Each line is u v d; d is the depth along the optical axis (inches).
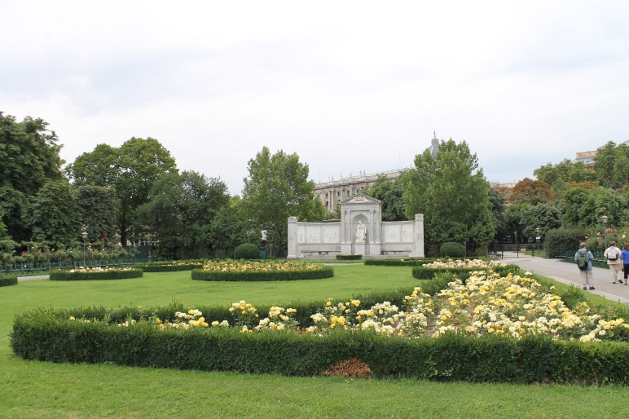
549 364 367.6
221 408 323.3
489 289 621.9
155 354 421.7
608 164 3863.2
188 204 2546.8
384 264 1663.4
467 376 376.5
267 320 466.6
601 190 2297.0
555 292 645.3
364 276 1214.3
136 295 898.7
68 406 331.0
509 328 408.5
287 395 343.9
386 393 346.0
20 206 1911.9
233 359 406.6
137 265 1726.1
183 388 362.6
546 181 4456.2
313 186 2751.0
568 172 4426.7
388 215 3125.0
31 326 455.5
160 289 987.9
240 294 874.8
